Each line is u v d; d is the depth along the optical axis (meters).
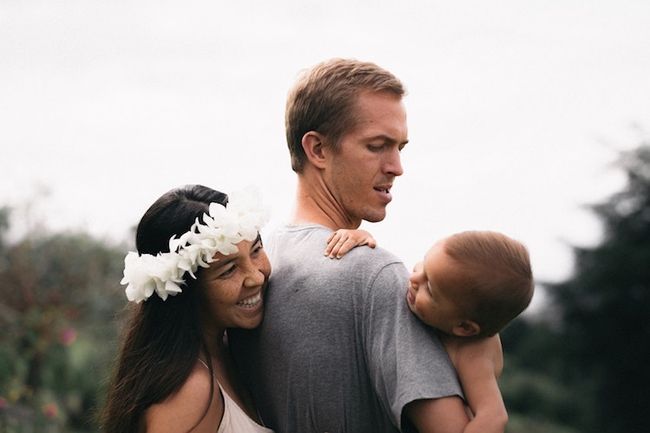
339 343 2.34
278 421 2.49
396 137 2.56
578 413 17.03
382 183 2.57
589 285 16.92
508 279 2.25
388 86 2.56
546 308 17.66
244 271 2.44
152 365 2.38
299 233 2.55
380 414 2.34
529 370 17.94
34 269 7.00
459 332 2.28
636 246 16.94
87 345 6.61
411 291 2.30
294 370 2.41
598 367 16.94
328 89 2.55
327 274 2.38
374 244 2.38
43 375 6.45
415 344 2.25
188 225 2.47
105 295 7.30
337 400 2.35
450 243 2.28
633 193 17.30
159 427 2.34
